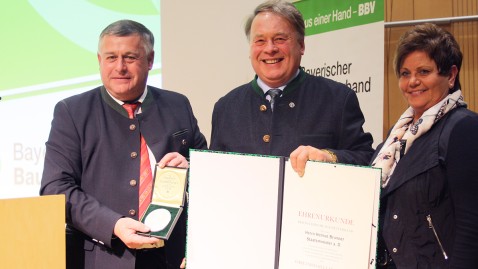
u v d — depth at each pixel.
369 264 1.22
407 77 1.46
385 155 1.49
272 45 1.66
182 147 1.85
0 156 2.97
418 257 1.35
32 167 3.04
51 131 1.77
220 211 1.40
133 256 1.62
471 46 2.61
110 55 1.72
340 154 1.56
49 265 1.33
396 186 1.41
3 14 3.00
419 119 1.43
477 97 2.61
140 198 1.69
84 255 1.69
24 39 3.04
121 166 1.72
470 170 1.27
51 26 3.09
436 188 1.33
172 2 3.41
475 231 1.25
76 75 3.15
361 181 1.23
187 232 1.43
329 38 2.72
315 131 1.71
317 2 2.79
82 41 3.15
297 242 1.31
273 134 1.72
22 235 1.30
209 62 3.54
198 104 3.54
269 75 1.70
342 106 1.73
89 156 1.72
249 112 1.79
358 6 2.56
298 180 1.30
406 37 1.45
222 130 1.82
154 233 1.48
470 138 1.29
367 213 1.23
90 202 1.62
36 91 3.06
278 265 1.33
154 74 3.37
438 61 1.39
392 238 1.40
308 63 2.86
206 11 3.50
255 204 1.36
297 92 1.76
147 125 1.80
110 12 3.21
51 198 1.33
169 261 1.71
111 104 1.78
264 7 1.70
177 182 1.56
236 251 1.38
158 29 3.36
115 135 1.75
